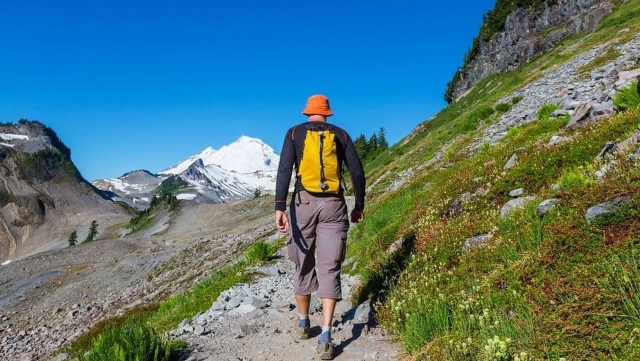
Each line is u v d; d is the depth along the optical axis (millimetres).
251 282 11453
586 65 24234
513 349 3701
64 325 37844
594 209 4559
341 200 5133
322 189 5000
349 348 5129
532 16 69875
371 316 6012
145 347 5090
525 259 4801
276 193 5086
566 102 15648
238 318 7215
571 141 7969
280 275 11953
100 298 52531
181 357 5398
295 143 5109
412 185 15062
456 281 5383
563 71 26391
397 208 11367
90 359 5098
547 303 4043
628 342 3219
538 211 5500
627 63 18734
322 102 5273
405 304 5363
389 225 10125
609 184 4859
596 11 53875
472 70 90938
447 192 9172
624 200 4473
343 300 7137
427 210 8727
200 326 6973
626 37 27031
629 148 5719
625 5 44844
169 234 161000
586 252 4312
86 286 63938
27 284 73375
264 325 6473
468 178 9312
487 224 6422
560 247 4535
